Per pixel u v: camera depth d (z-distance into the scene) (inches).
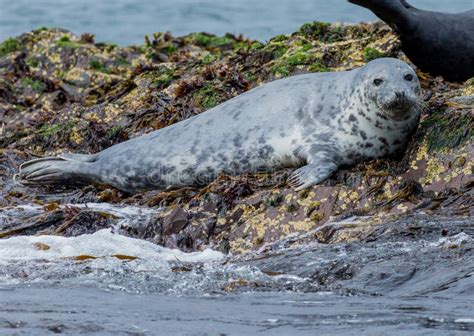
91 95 2314.2
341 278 1279.5
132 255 1418.6
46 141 1988.2
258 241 1497.3
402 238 1384.1
